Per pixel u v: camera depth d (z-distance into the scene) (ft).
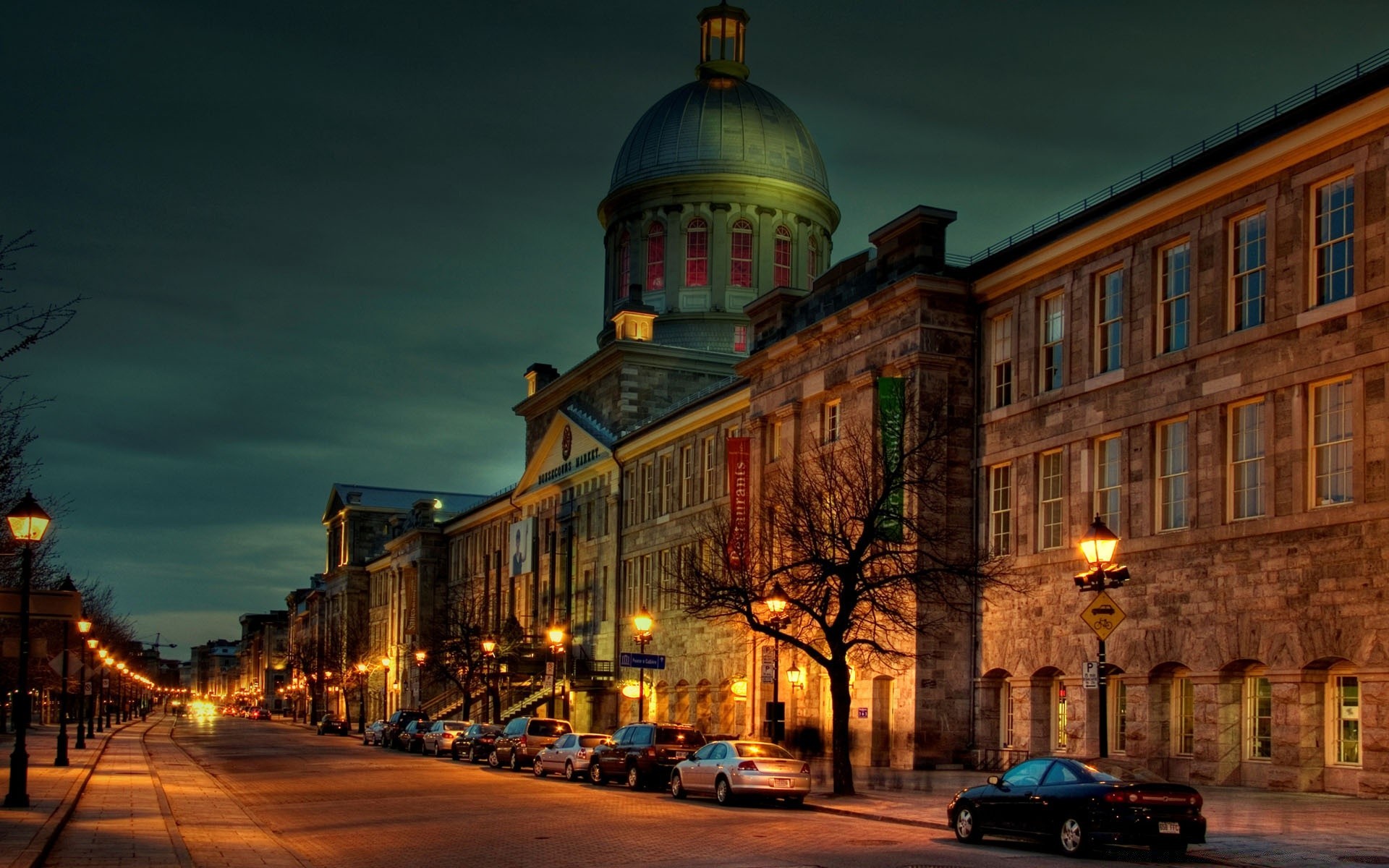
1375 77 96.32
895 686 140.26
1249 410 107.55
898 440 139.03
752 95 298.15
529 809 99.30
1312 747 98.68
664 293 282.77
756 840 76.33
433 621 334.85
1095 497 123.34
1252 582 104.06
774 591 119.03
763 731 169.37
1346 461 98.43
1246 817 81.30
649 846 73.31
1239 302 109.50
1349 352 97.71
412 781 135.13
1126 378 119.44
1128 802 66.08
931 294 141.08
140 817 83.97
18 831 69.41
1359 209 97.66
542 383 306.35
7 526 123.75
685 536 205.57
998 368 139.85
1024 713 130.31
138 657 535.60
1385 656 92.68
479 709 285.02
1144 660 114.11
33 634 203.82
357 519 485.56
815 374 161.17
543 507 277.85
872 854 69.26
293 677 590.96
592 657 239.91
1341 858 64.75
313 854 70.44
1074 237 126.31
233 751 219.00
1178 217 115.34
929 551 134.31
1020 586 131.03
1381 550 93.86
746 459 175.42
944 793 109.09
